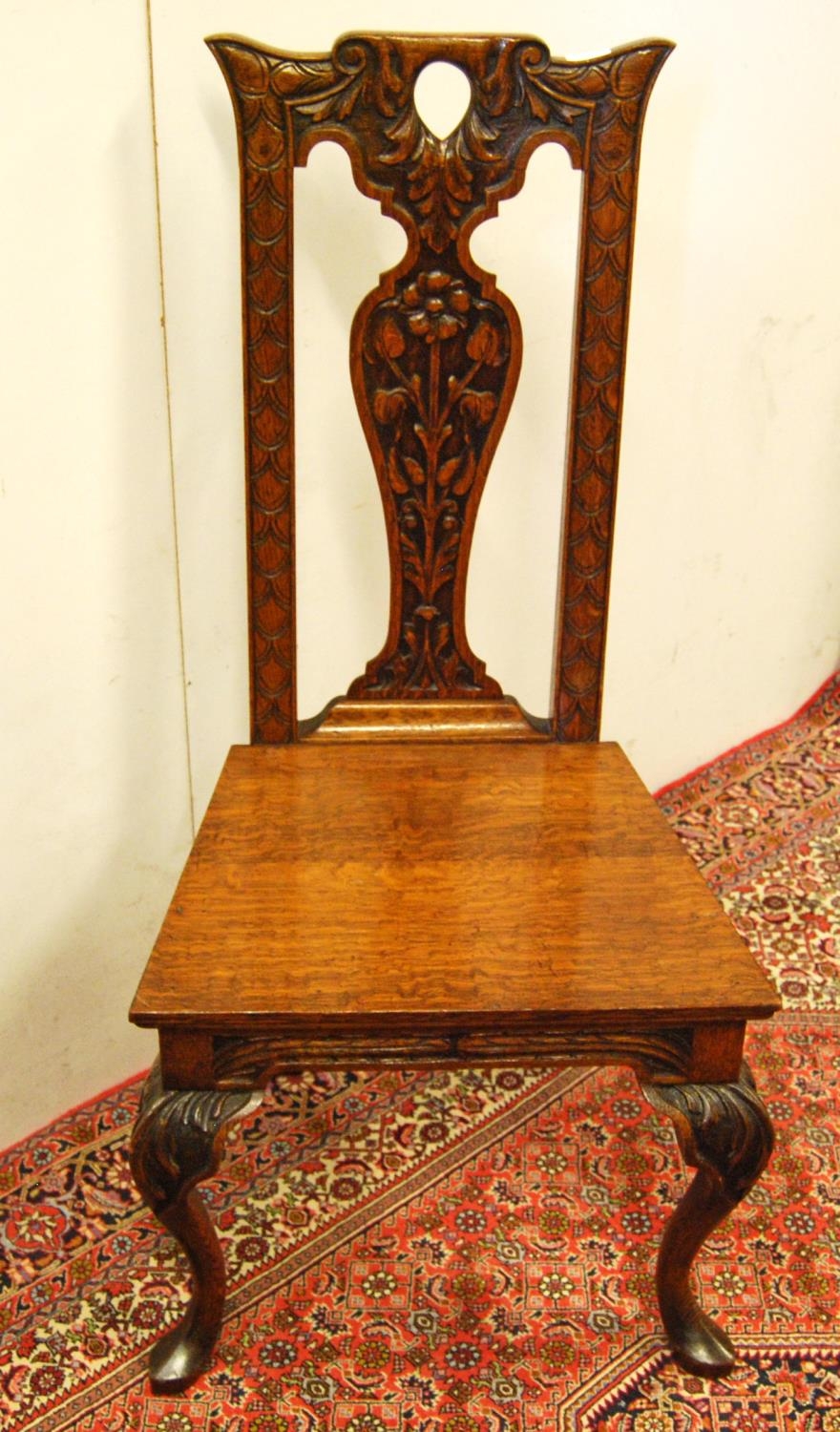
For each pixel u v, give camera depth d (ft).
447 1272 4.31
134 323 4.10
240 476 4.66
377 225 4.57
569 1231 4.47
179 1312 4.16
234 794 4.00
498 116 3.80
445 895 3.50
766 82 5.41
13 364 3.82
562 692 4.39
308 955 3.25
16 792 4.33
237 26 4.04
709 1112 3.32
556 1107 5.04
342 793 4.02
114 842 4.75
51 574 4.17
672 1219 3.76
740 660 7.03
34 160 3.67
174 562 4.55
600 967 3.23
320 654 5.19
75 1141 4.84
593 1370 3.97
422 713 4.42
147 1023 3.07
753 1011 3.15
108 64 3.75
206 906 3.43
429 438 4.09
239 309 4.40
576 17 4.75
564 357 5.29
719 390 5.99
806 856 6.48
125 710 4.60
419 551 4.22
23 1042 4.70
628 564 6.06
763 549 6.75
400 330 3.97
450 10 4.46
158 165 4.00
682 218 5.38
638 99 3.83
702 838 6.58
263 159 3.77
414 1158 4.78
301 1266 4.32
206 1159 3.30
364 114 3.76
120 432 4.20
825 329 6.35
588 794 4.06
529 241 4.94
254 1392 3.90
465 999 3.10
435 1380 3.94
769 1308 4.17
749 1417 3.83
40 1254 4.35
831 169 5.89
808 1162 4.73
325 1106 5.03
